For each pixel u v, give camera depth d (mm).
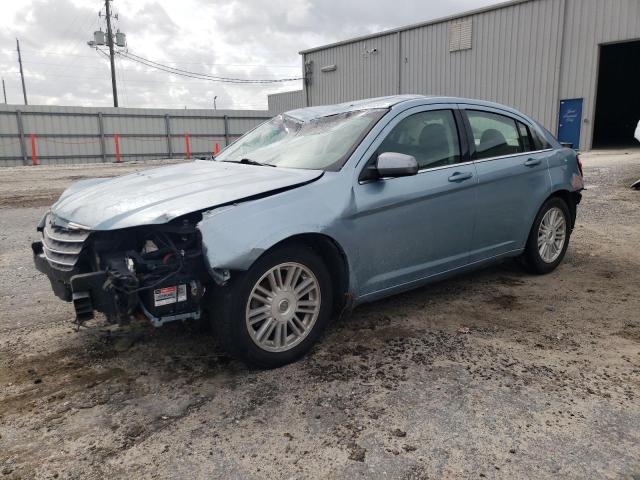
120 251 3006
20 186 13688
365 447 2418
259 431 2555
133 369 3215
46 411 2756
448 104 4211
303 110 4645
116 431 2576
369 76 30297
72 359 3357
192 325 3836
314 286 3281
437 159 3957
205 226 2838
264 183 3240
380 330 3754
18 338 3684
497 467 2270
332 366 3217
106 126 28703
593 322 3869
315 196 3225
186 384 3023
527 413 2676
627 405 2742
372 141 3602
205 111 31391
